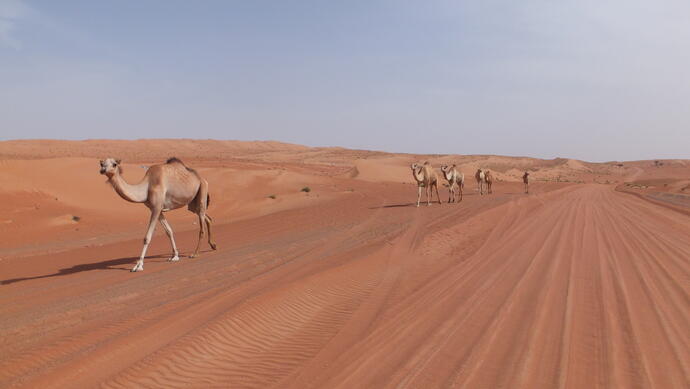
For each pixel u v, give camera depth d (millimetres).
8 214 22516
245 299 7113
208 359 5281
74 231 20906
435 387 4699
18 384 4277
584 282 9031
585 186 70000
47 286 8750
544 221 19125
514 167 174125
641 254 12055
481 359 5418
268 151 178250
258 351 5723
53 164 32500
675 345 5867
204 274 9352
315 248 12602
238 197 37094
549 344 5883
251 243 14523
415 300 7906
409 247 12656
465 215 19500
